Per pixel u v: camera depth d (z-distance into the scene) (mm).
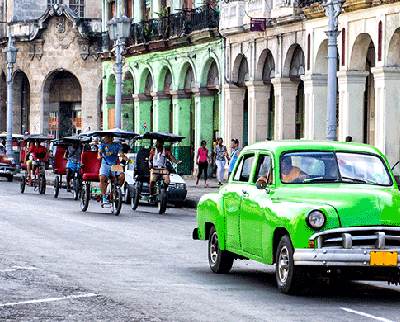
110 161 26781
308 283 11984
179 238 20188
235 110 43250
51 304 11359
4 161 48906
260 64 40344
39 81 69000
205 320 10414
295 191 12617
